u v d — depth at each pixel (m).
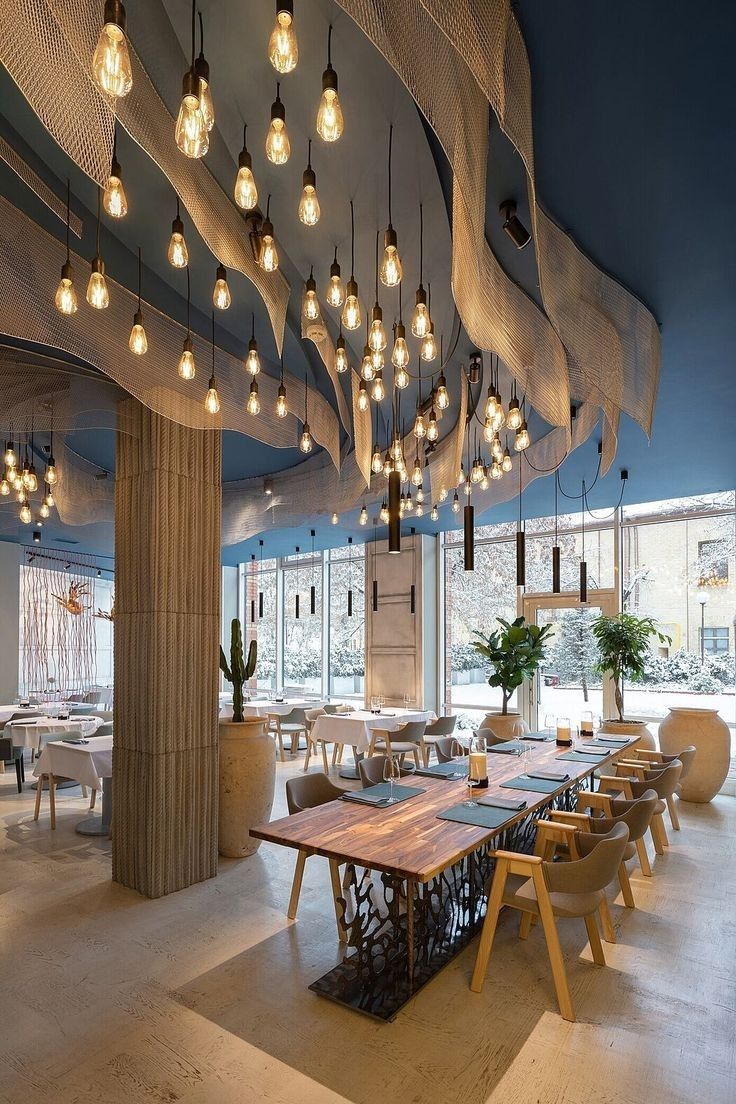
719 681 7.54
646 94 2.21
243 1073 2.43
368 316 3.92
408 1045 2.59
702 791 6.45
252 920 3.73
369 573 10.23
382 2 1.50
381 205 2.84
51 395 4.26
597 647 7.85
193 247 3.22
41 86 1.59
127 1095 2.32
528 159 2.13
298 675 12.01
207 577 4.66
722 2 1.85
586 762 4.69
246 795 4.81
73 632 11.13
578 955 3.35
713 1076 2.43
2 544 9.56
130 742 4.34
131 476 4.56
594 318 3.32
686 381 4.57
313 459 7.32
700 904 3.99
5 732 7.28
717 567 7.63
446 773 4.26
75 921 3.72
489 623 9.46
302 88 2.26
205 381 3.97
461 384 4.55
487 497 7.20
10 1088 2.35
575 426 5.02
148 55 2.16
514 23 1.91
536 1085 2.37
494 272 2.93
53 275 2.92
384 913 3.83
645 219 2.93
